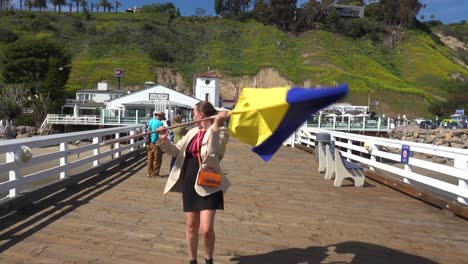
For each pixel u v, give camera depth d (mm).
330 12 128375
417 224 6336
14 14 112750
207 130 3818
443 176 15602
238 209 7008
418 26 141625
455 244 5422
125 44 97312
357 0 143875
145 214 6383
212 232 3844
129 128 13680
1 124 46000
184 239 5230
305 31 119688
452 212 6844
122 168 11328
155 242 5090
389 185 9359
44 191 7023
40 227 5488
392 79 95812
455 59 133625
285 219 6430
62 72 56594
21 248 4699
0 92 57375
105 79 79062
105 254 4633
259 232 5707
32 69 61281
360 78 86812
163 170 11297
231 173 11242
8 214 5891
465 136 35156
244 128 3744
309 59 100188
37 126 49594
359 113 55562
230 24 118250
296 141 21141
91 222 5828
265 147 3730
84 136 9258
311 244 5254
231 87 85625
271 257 4730
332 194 8492
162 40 101875
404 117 61656
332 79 86312
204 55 98125
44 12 122312
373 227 6121
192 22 118688
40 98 51062
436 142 33219
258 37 110312
